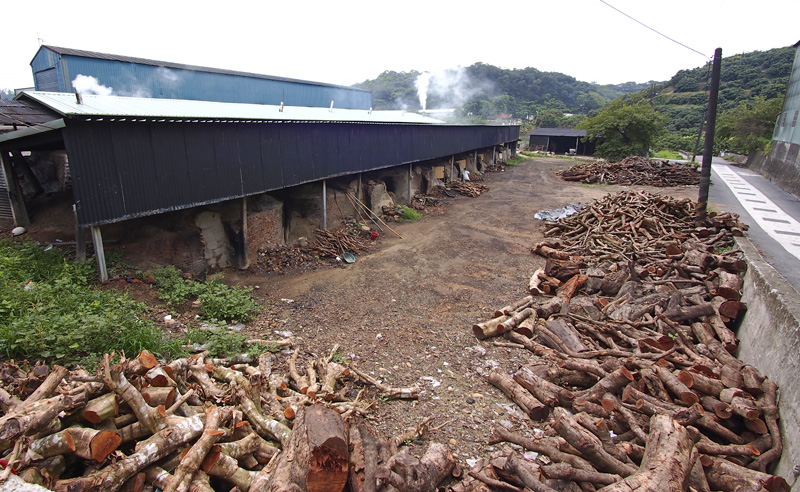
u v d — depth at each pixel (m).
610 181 29.67
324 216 14.71
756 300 7.69
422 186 23.33
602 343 8.01
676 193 24.23
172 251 10.48
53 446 3.57
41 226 11.42
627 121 42.19
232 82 24.56
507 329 8.47
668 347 7.16
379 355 7.72
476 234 16.77
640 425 5.46
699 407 5.37
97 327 6.22
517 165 39.94
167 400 4.47
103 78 19.75
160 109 10.17
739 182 27.41
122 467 3.64
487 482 4.46
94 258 9.17
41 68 19.34
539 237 16.50
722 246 12.30
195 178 10.16
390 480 4.13
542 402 6.21
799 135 25.11
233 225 11.70
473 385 6.93
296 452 4.00
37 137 9.26
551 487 4.37
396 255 14.01
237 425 4.59
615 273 10.63
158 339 6.63
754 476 4.56
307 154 13.70
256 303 9.59
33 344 5.52
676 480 4.09
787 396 5.53
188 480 3.78
